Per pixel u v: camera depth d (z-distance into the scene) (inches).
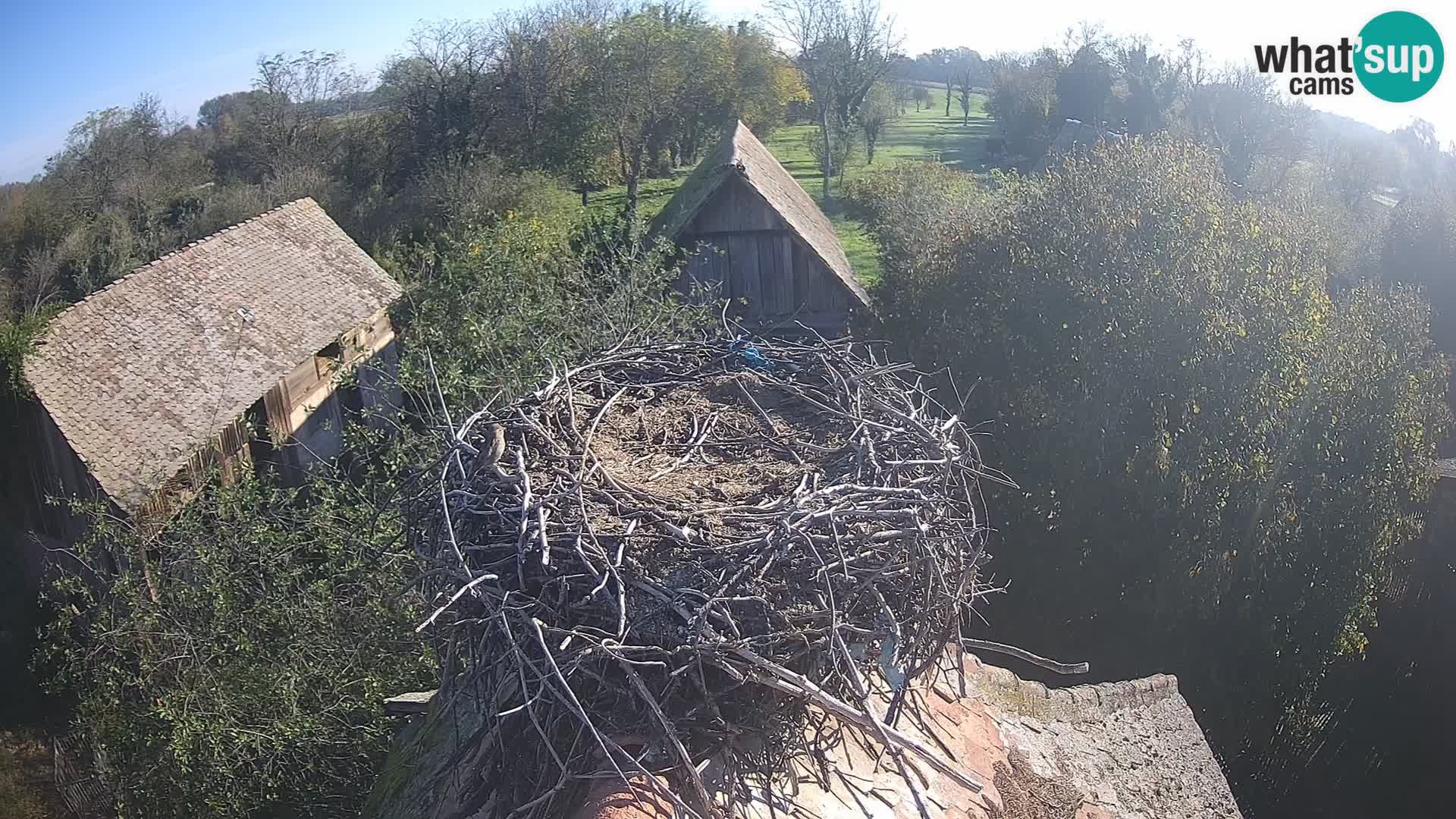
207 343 549.0
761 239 603.2
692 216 594.6
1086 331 386.6
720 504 143.8
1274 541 382.3
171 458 467.2
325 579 394.3
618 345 250.5
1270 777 442.3
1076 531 389.1
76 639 448.1
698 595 117.0
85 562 406.0
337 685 378.3
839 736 143.8
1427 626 506.3
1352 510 392.8
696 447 167.3
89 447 442.3
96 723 390.3
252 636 387.2
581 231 742.5
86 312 507.5
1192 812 212.1
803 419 183.6
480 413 171.3
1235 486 372.8
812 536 126.9
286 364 579.5
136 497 437.7
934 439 166.2
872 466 151.9
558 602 118.9
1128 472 374.3
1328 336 388.8
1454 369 638.5
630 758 109.4
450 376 435.5
